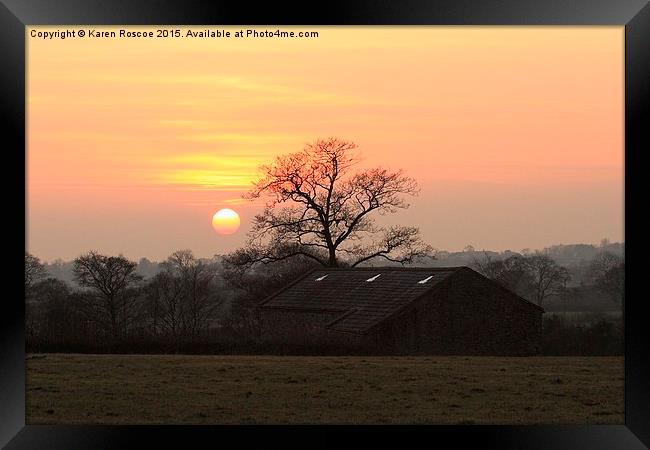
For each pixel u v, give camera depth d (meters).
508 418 37.75
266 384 44.62
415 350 77.44
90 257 92.38
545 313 85.06
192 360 53.88
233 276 106.62
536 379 47.22
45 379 45.25
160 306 96.75
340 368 50.78
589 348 79.88
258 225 107.31
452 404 40.38
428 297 78.62
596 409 39.47
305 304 91.94
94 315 90.25
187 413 38.16
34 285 90.12
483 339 79.69
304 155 107.12
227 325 89.44
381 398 41.50
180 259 101.12
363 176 108.50
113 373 47.47
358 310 82.56
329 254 109.25
